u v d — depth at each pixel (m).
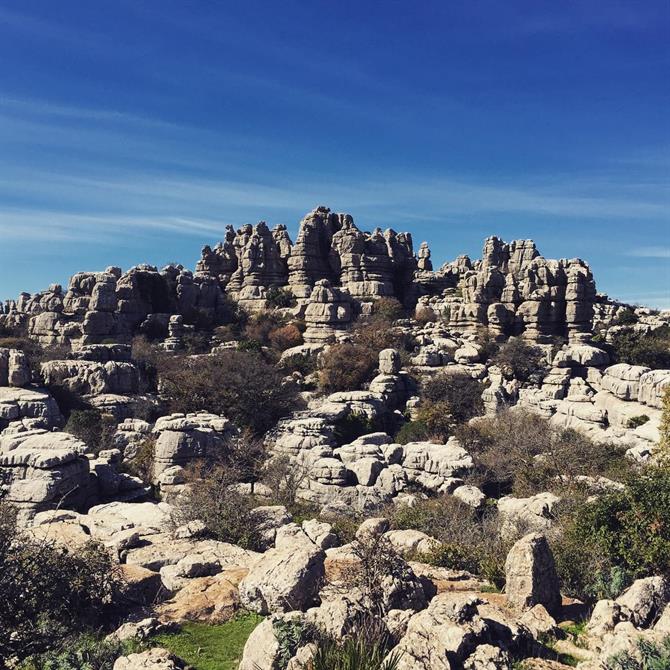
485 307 81.62
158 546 21.39
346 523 27.31
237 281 102.31
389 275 99.44
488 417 55.78
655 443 40.53
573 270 77.88
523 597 14.80
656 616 13.56
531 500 30.89
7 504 26.55
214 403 56.41
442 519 28.53
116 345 65.06
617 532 19.36
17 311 101.00
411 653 9.77
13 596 14.26
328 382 65.50
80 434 48.38
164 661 11.10
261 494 37.78
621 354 68.31
